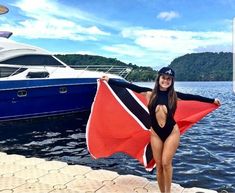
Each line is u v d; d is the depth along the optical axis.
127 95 5.50
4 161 6.29
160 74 4.20
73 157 9.52
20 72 13.73
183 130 5.26
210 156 9.46
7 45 14.20
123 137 5.48
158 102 4.25
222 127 15.83
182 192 4.75
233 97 42.47
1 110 13.10
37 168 5.86
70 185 5.03
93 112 5.50
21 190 4.80
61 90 14.02
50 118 14.22
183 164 8.55
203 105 5.24
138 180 5.27
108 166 8.40
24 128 13.38
